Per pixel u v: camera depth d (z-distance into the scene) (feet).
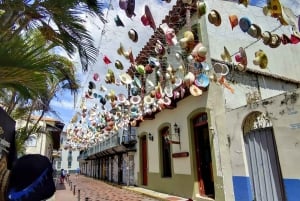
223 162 27.66
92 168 122.93
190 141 33.40
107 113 43.06
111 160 81.51
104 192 50.78
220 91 29.32
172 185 37.45
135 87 31.50
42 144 59.93
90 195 46.39
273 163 22.59
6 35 12.03
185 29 32.55
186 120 34.76
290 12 21.56
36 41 12.59
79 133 61.00
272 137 22.94
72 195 47.11
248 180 24.52
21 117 30.35
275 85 33.19
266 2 13.74
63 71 19.20
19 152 27.50
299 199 19.88
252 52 33.17
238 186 25.38
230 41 32.60
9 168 12.25
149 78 38.50
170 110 39.40
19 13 12.85
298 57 37.55
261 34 16.40
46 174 9.02
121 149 62.85
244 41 33.45
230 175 26.63
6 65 9.12
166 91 33.35
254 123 24.84
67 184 78.02
